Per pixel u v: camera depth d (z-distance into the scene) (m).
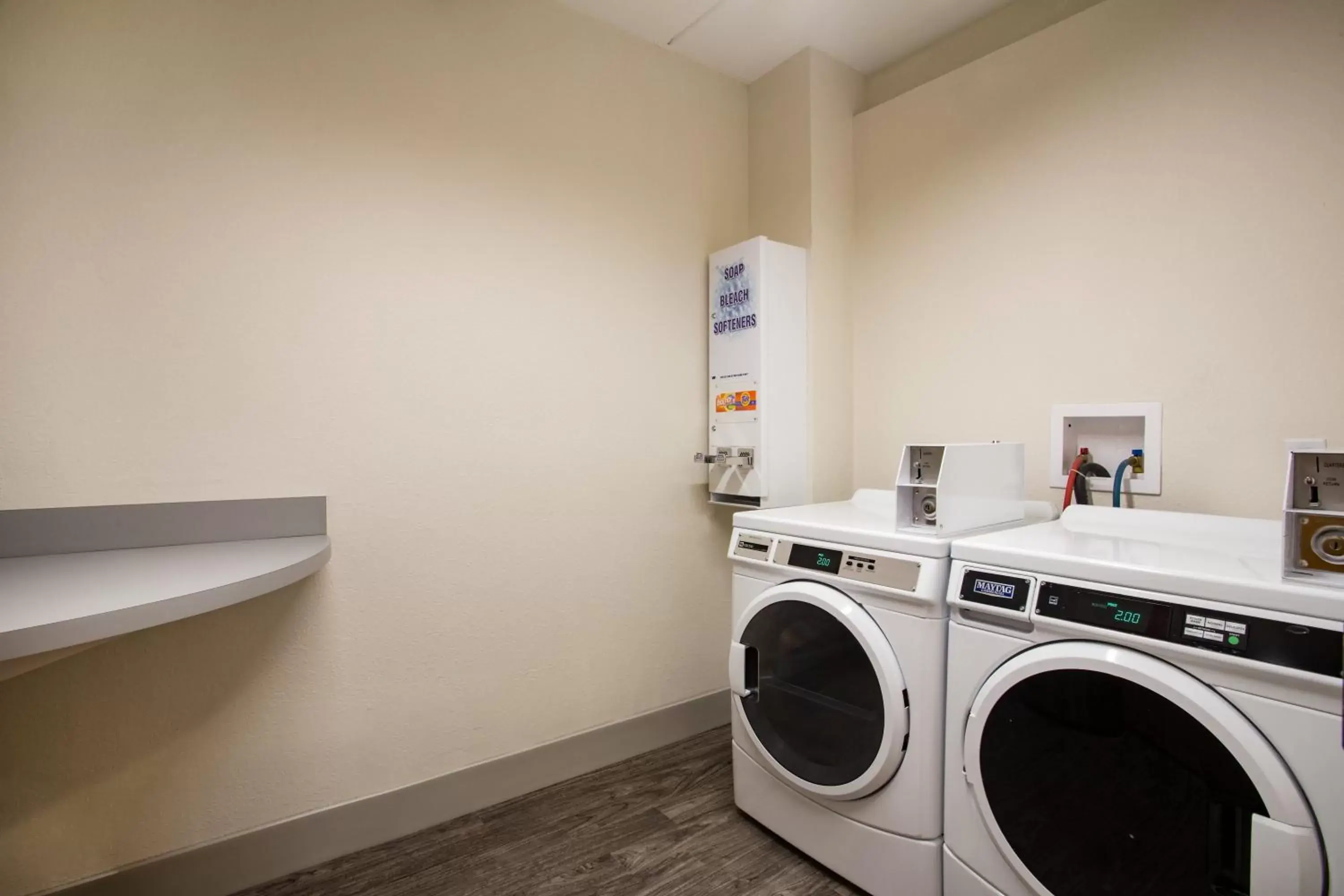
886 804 1.44
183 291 1.47
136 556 1.33
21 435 1.31
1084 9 1.91
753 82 2.53
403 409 1.76
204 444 1.49
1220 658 0.98
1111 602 1.12
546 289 2.02
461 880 1.57
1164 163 1.69
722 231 2.47
